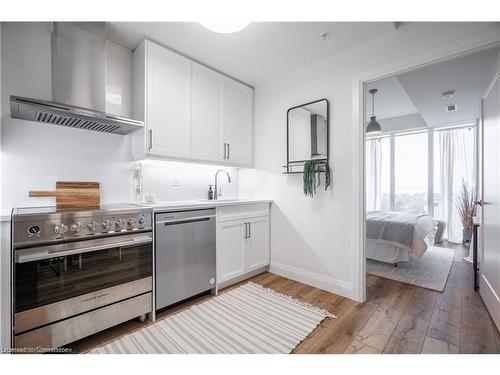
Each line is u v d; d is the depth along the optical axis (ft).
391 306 7.11
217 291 8.01
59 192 6.45
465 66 8.32
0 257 4.33
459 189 15.71
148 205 6.92
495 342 5.38
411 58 6.47
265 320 6.31
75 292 5.08
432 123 15.85
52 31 6.22
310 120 8.70
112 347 5.20
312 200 8.69
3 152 5.73
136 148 7.42
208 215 7.68
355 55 7.59
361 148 7.44
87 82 6.25
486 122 7.04
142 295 6.09
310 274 8.71
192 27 6.60
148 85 7.04
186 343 5.35
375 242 11.21
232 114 9.67
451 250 13.71
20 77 5.93
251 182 10.85
